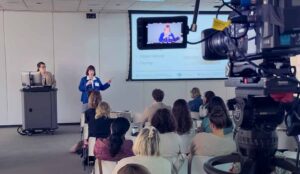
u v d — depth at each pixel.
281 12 1.17
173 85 9.55
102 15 9.20
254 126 1.35
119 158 3.21
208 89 9.70
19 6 8.20
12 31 8.81
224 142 2.92
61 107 9.15
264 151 1.34
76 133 7.98
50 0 7.45
